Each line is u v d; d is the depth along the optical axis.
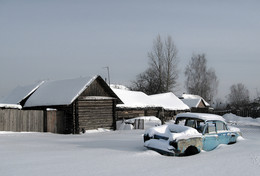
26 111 20.45
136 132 21.70
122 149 11.10
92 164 7.82
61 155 9.45
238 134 12.41
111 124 25.59
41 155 9.47
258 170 7.10
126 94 33.75
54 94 24.89
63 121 22.67
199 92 64.25
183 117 11.90
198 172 6.92
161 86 56.56
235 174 6.75
